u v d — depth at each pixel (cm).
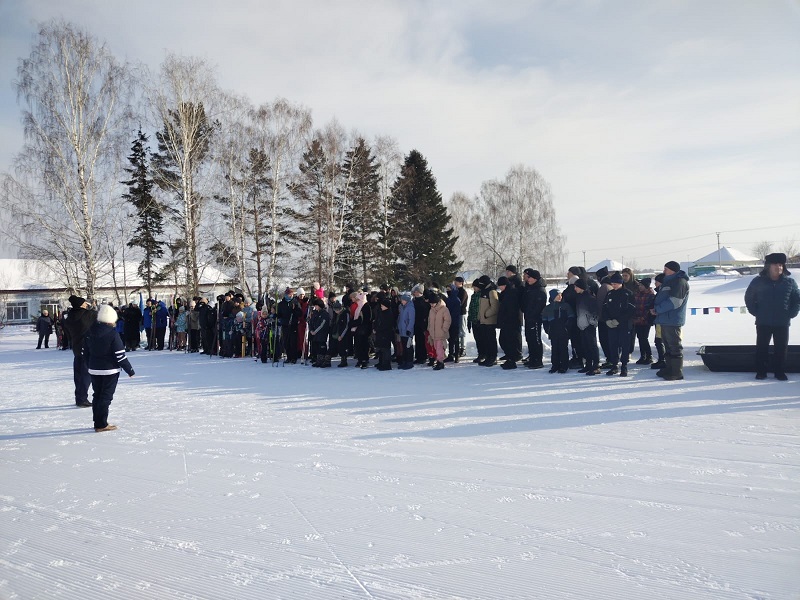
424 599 290
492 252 4916
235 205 3003
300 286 3450
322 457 556
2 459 601
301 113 3017
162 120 2656
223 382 1128
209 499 451
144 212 3094
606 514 389
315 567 330
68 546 373
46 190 2441
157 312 2045
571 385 882
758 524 364
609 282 1019
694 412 670
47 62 2411
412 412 745
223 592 305
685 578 301
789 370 897
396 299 1245
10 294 4609
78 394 930
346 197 3534
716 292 3356
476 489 449
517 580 306
